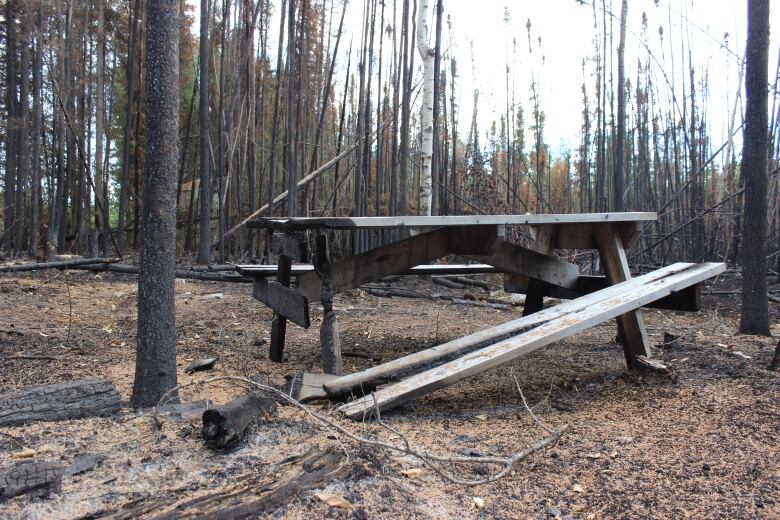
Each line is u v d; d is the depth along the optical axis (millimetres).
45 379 4152
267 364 5008
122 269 11062
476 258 4883
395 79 14336
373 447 2807
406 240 4641
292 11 12367
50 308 7391
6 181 16859
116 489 2246
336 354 4125
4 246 16641
